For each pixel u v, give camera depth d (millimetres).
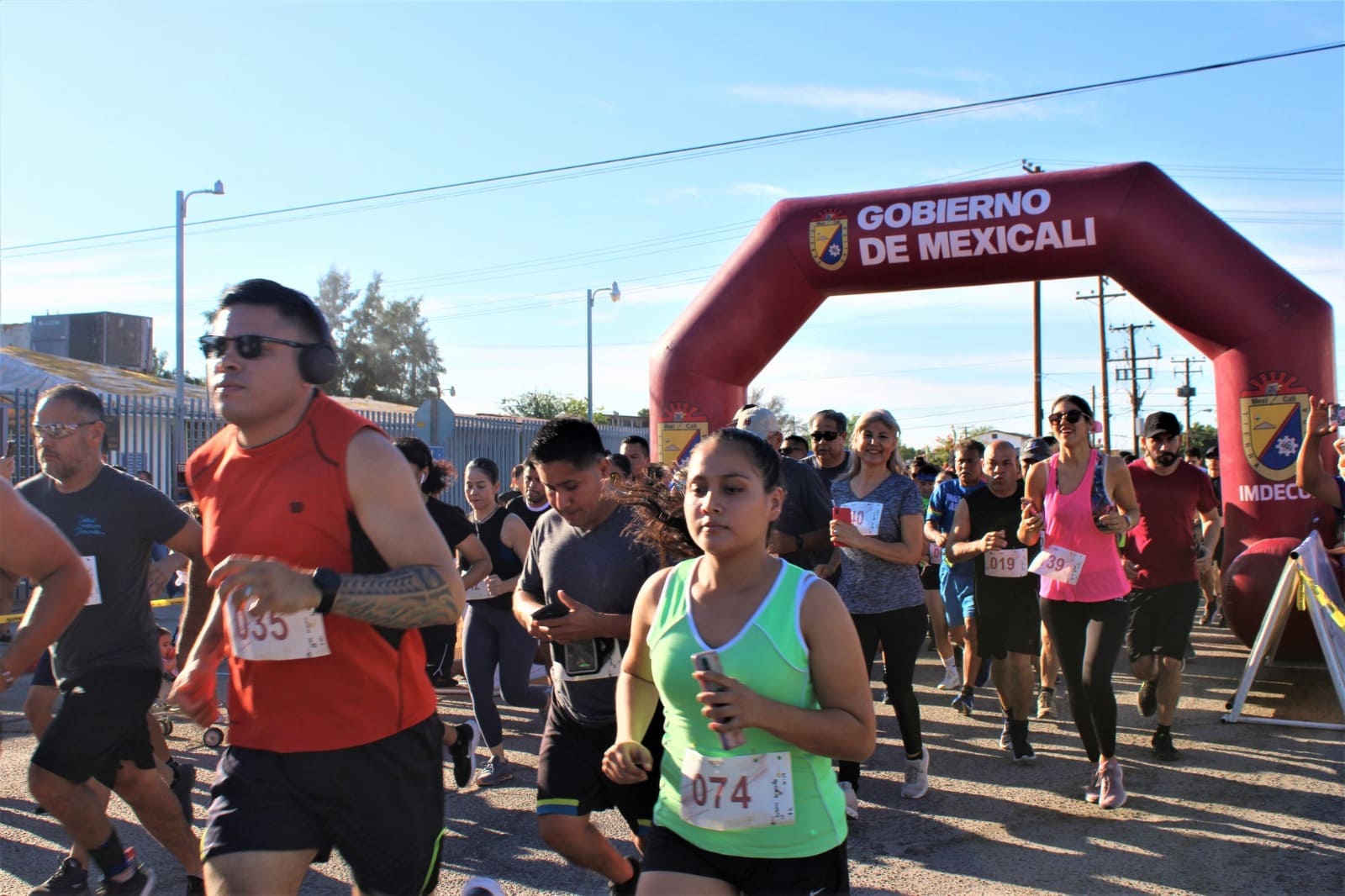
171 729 6348
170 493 14578
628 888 3426
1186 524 5895
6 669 2678
